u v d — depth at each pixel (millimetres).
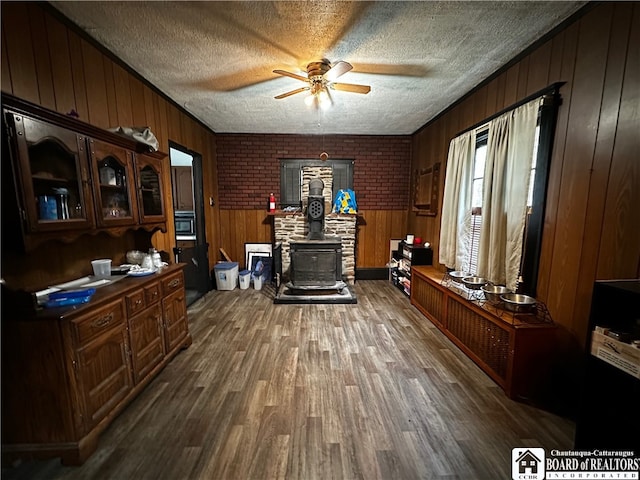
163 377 2166
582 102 1731
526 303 1971
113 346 1658
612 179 1562
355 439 1584
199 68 2475
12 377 1340
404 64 2422
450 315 2752
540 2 1661
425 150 4215
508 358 1930
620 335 1227
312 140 4766
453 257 3172
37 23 1618
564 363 1884
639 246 1438
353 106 3434
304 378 2150
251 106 3422
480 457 1471
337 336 2854
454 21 1842
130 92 2469
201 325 3123
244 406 1848
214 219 4617
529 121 2062
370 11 1749
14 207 1266
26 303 1314
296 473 1383
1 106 1193
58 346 1343
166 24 1864
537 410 1811
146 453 1493
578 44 1749
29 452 1389
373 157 4840
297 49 2184
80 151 1591
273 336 2855
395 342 2723
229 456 1475
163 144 3027
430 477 1362
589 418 1397
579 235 1768
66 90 1818
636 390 1333
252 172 4785
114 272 2064
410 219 4836
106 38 2018
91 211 1665
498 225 2393
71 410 1387
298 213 4621
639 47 1423
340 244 4004
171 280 2332
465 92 3014
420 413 1784
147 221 2240
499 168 2365
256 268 4605
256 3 1671
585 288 1731
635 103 1442
